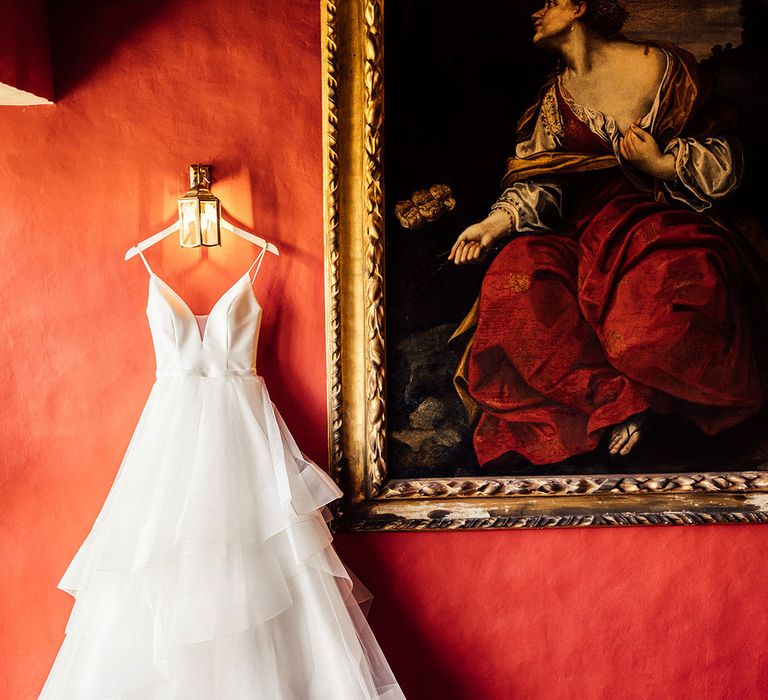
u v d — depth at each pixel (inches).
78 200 93.7
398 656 96.1
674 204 97.0
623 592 97.3
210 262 94.8
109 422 93.9
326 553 87.4
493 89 95.7
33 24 88.9
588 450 96.6
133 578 82.0
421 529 94.8
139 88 94.0
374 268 94.2
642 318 96.9
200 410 87.4
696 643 97.7
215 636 78.8
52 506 93.4
